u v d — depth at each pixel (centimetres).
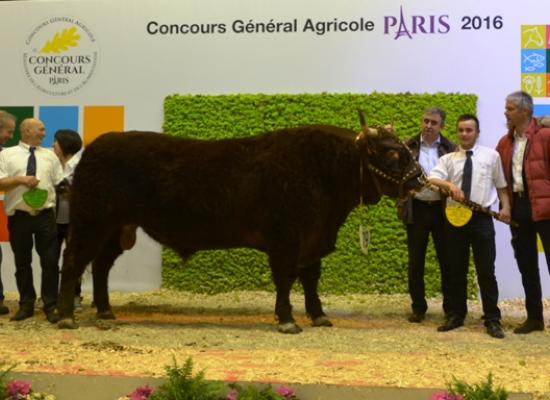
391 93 862
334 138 611
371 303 804
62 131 723
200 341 570
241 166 609
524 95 606
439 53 858
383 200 859
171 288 880
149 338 582
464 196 610
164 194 612
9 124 677
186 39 891
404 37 861
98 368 469
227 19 884
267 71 880
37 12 909
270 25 879
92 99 902
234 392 408
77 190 620
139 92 897
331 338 587
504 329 640
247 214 607
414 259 677
